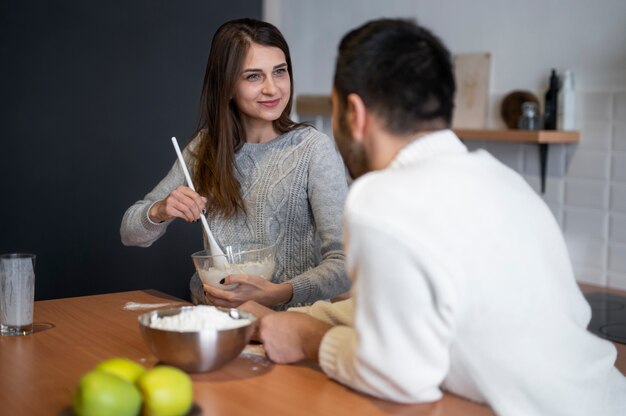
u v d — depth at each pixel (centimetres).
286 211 210
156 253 352
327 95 396
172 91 351
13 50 311
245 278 175
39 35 315
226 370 146
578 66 308
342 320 154
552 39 314
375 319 116
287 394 135
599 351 136
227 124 210
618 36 294
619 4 293
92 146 333
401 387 119
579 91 309
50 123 322
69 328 174
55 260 329
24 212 320
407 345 116
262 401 131
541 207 135
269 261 186
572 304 135
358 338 120
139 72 341
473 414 128
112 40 333
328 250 198
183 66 353
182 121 356
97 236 338
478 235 118
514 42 327
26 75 314
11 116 313
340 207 205
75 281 335
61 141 325
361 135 129
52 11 317
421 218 115
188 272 362
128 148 342
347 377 132
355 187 121
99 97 332
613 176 301
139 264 349
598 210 308
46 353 156
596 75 303
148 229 209
